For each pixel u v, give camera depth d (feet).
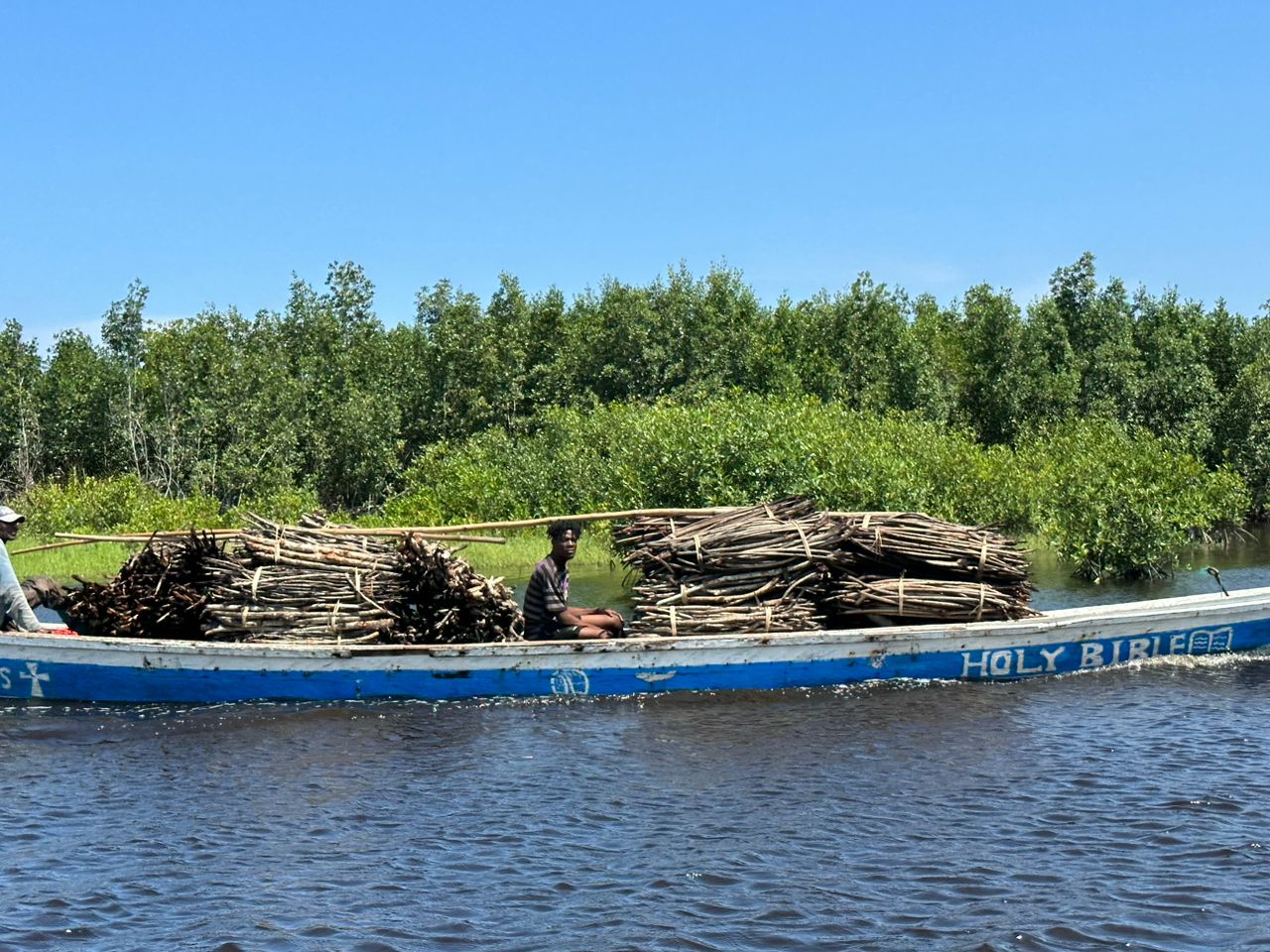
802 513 42.52
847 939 20.97
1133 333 143.95
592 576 71.31
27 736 34.06
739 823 26.61
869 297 138.51
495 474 98.43
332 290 147.43
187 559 40.68
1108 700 37.19
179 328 130.82
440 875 23.85
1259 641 43.21
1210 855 24.40
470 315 134.92
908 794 28.43
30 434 127.03
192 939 21.06
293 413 122.11
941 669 39.88
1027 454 104.53
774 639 38.60
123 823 26.94
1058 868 23.90
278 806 28.07
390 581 39.09
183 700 37.35
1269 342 142.10
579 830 26.30
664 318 137.49
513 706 37.29
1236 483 90.89
